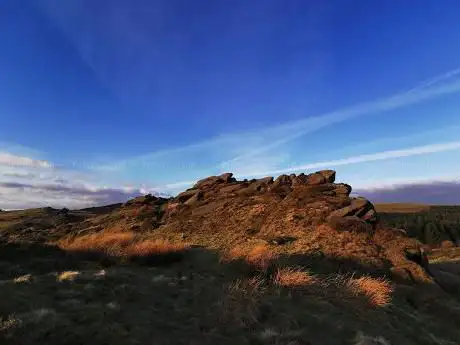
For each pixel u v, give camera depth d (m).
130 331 8.72
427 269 22.45
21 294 10.29
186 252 20.86
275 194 31.47
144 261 18.52
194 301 11.34
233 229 27.19
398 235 23.80
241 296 11.76
